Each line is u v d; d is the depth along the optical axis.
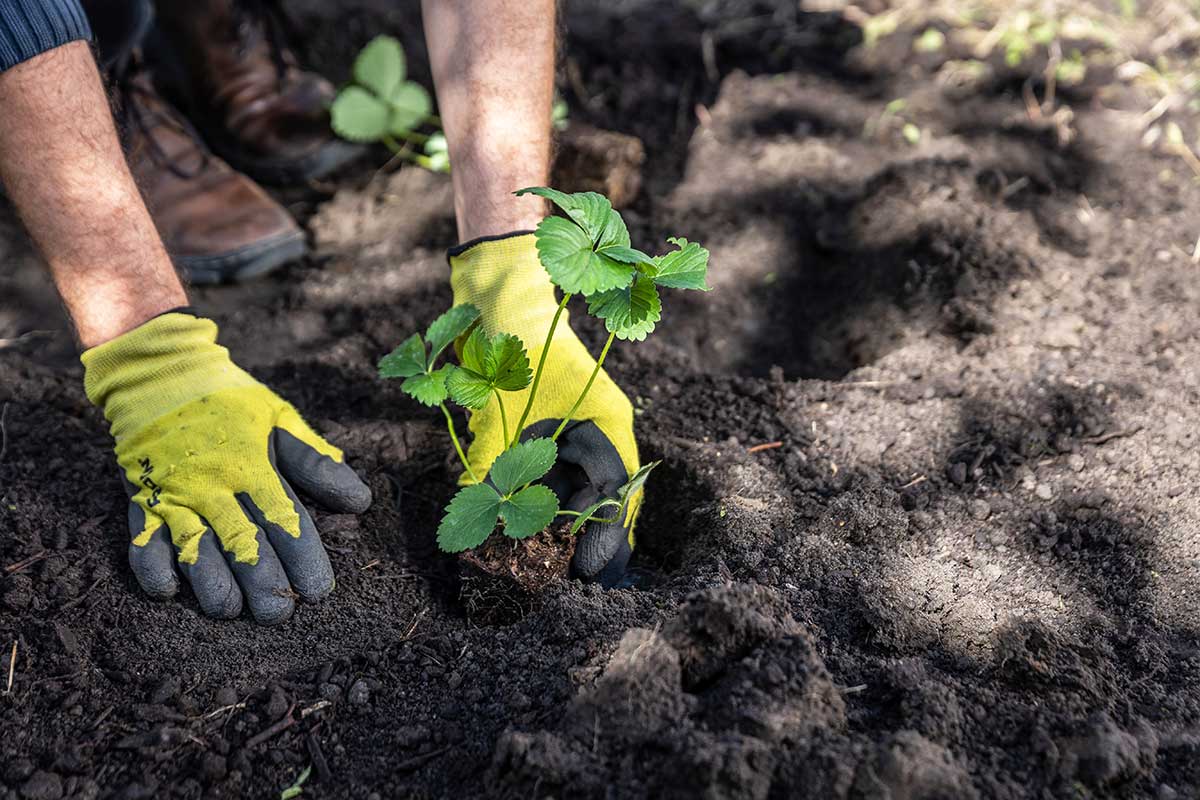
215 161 1.32
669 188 1.36
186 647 0.94
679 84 1.49
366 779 0.88
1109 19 1.53
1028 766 0.85
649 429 1.09
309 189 1.40
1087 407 1.08
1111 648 0.93
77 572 0.97
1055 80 1.44
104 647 0.94
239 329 1.23
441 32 0.97
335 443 1.07
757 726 0.82
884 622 0.93
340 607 0.97
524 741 0.84
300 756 0.90
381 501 1.04
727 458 1.05
